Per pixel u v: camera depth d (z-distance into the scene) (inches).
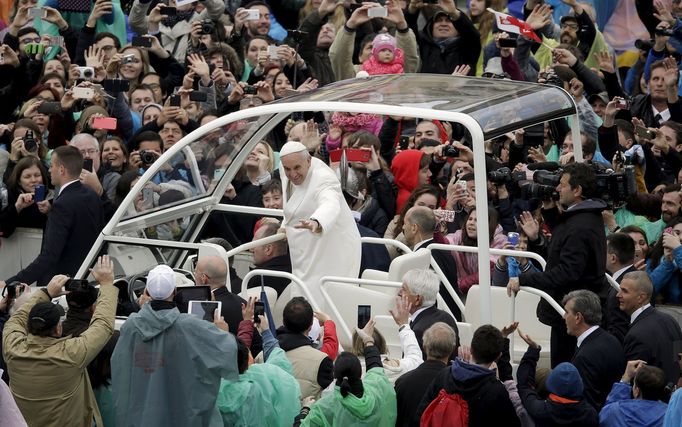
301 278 1558.8
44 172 1953.7
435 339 1280.8
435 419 1223.5
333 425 1237.1
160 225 1642.5
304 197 1552.7
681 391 1198.9
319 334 1429.6
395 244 1621.6
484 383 1224.2
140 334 1246.9
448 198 1824.6
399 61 2113.7
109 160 1966.0
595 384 1347.2
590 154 1894.7
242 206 1722.4
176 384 1244.5
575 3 2272.4
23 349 1280.8
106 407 1347.2
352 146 1882.4
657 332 1416.1
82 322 1338.6
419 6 2349.9
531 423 1298.0
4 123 2222.0
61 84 2188.7
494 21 2377.0
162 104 2222.0
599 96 2143.2
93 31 2300.7
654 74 2153.1
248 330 1336.1
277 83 2143.2
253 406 1268.5
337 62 2250.2
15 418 1162.0
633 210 1846.7
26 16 2295.8
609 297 1513.3
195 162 1647.4
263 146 1942.7
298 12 2502.5
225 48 2237.9
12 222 1948.8
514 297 1467.8
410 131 2128.4
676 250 1646.2
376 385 1250.6
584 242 1416.1
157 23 2324.1
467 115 1451.8
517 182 1524.4
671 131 1979.6
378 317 1494.8
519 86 1605.6
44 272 1665.8
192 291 1318.9
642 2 2400.3
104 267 1336.1
